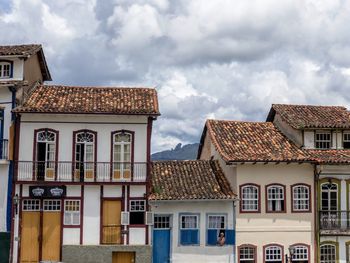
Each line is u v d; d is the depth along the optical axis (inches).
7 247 1096.8
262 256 1154.0
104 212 1119.0
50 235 1108.5
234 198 1138.7
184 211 1146.7
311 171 1192.8
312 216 1181.7
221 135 1262.3
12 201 1101.1
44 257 1101.7
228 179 1205.7
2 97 1131.9
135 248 1105.4
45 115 1122.7
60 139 1125.7
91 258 1097.4
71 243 1107.3
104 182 1113.4
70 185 1112.2
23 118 1121.4
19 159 1113.4
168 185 1165.1
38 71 1325.0
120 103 1164.5
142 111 1123.9
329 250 1185.4
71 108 1116.5
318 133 1246.9
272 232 1162.6
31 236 1107.3
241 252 1151.0
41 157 1125.7
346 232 1178.0
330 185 1200.8
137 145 1138.7
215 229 1151.6
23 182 1100.5
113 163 1125.1
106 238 1112.8
